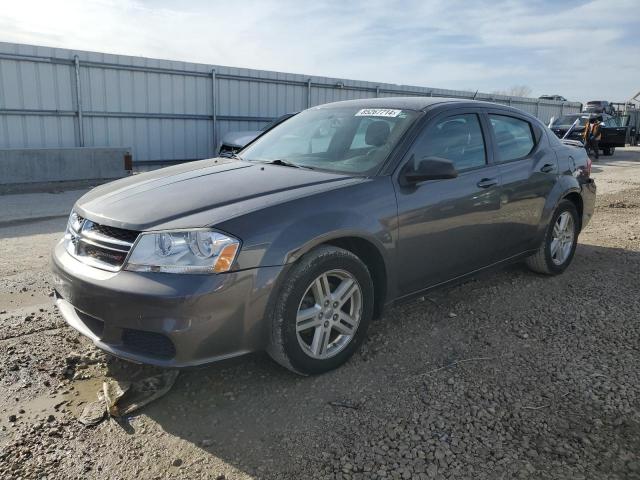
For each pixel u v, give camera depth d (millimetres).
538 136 4992
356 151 3793
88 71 14000
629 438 2713
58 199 10109
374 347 3660
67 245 3268
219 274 2730
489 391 3131
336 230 3111
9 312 4133
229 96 16875
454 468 2482
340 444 2643
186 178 3574
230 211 2916
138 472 2438
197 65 15922
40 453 2537
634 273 5430
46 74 13375
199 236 2758
